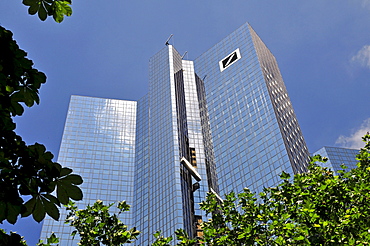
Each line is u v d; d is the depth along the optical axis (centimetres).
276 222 1883
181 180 11106
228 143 11531
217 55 14725
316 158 2184
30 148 621
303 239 1702
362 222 1739
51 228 10444
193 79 14925
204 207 2220
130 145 14038
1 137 652
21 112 704
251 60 13075
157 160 12294
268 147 10350
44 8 727
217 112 12750
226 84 13275
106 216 1920
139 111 15475
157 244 2100
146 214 11394
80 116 14412
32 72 722
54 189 575
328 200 1825
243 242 1981
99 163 13012
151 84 15288
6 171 580
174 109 13375
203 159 12088
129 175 12988
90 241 1834
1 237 602
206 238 2083
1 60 695
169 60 15238
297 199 1959
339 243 1600
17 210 560
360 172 2139
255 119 11312
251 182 10012
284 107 12250
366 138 2339
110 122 14600
